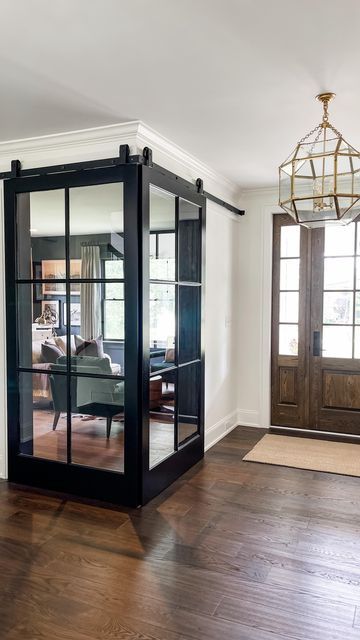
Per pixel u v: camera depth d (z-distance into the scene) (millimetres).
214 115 2908
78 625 1995
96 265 3191
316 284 4902
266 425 5105
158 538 2717
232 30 1963
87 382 3273
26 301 3473
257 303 5082
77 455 3332
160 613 2072
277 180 4598
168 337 3479
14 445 3549
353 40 2031
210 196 4223
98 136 3154
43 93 2588
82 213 3221
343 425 4848
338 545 2662
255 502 3219
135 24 1918
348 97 2611
